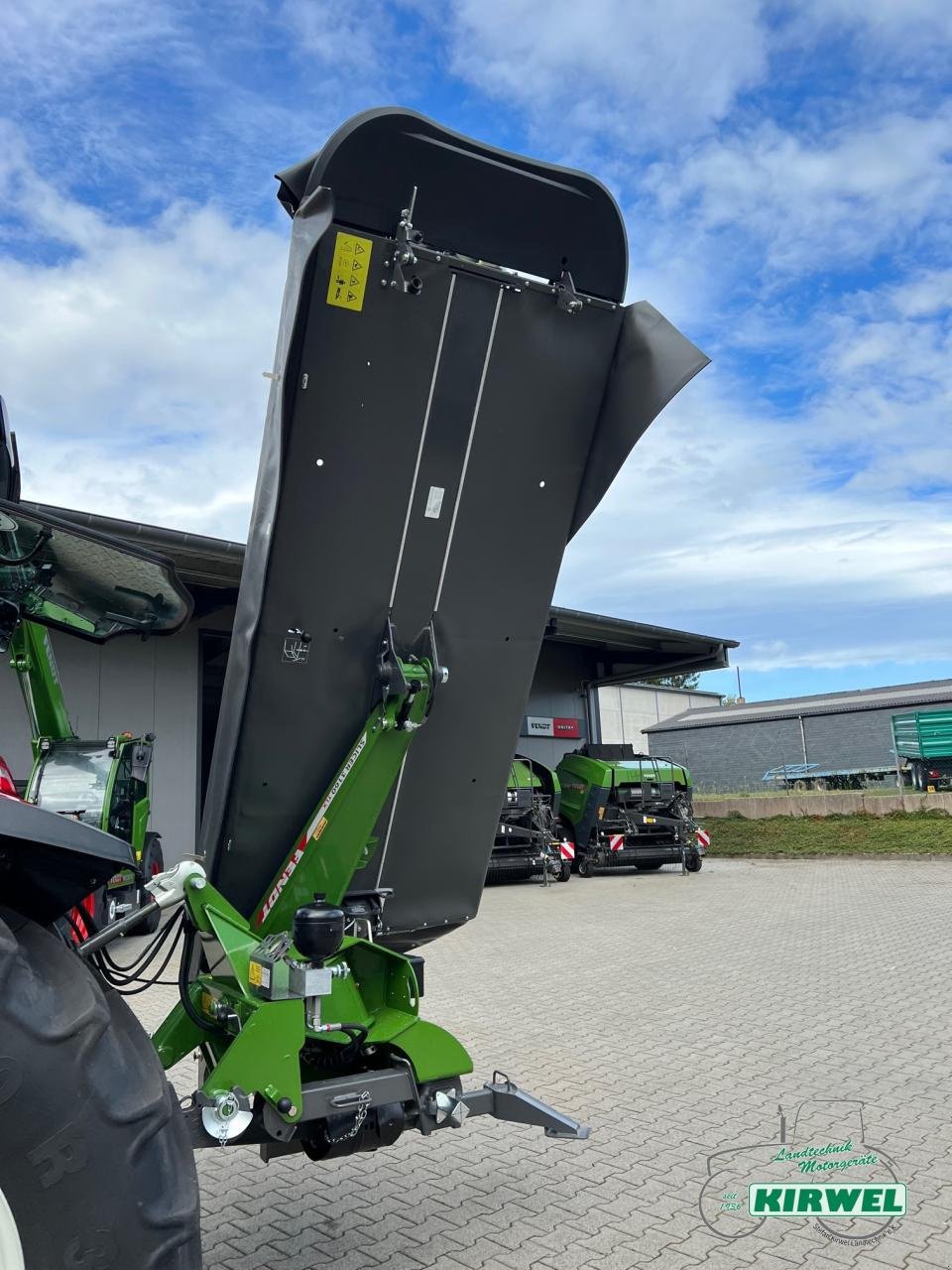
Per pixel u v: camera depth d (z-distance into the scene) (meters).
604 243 2.89
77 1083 1.71
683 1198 3.48
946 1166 3.68
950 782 22.34
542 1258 3.04
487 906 12.82
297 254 2.51
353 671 2.98
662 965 8.10
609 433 3.05
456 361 2.80
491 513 3.03
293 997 2.71
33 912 2.18
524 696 3.31
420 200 2.66
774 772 39.06
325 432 2.73
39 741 7.09
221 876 3.06
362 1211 3.41
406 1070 2.91
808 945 8.94
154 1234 1.74
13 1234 1.64
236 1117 2.57
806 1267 2.96
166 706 14.69
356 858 3.03
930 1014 6.14
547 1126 3.13
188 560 13.05
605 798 16.75
